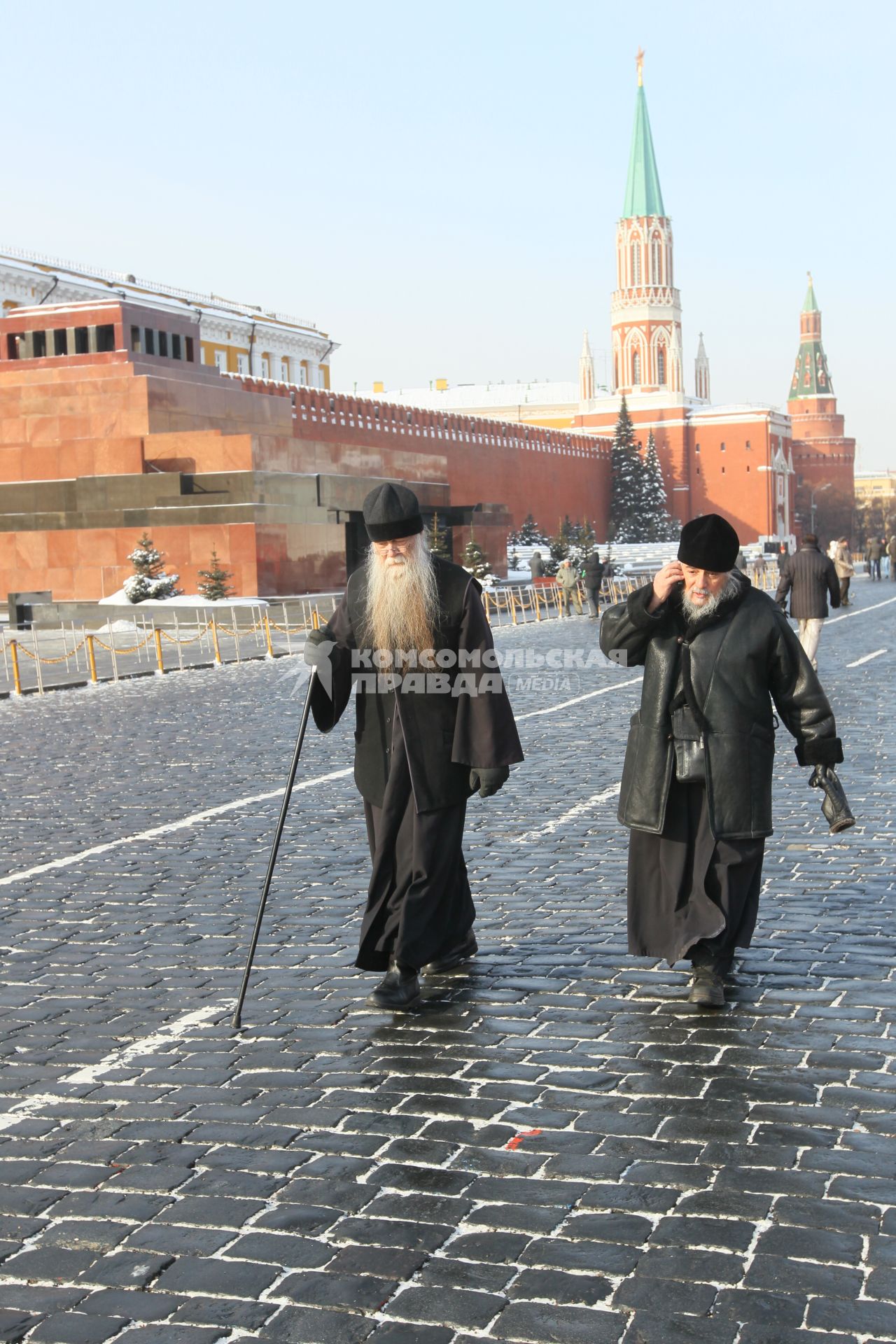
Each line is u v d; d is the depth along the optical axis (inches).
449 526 2245.3
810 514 5329.7
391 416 2824.8
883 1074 171.3
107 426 1745.8
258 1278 125.6
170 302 2004.2
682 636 198.7
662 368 4783.5
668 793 196.4
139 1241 133.1
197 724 608.1
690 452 4490.7
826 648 922.7
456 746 203.6
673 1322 116.0
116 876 305.4
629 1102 164.6
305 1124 160.9
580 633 1196.5
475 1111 163.3
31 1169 150.7
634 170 4771.2
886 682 683.4
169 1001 212.8
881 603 1541.6
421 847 203.5
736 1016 195.9
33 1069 183.5
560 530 3073.3
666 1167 145.7
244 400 1919.3
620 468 4136.3
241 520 1616.6
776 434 4510.3
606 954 231.1
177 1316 119.5
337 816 371.2
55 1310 121.2
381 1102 167.3
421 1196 140.8
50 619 1553.9
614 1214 135.5
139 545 1601.9
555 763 450.9
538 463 3619.6
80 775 460.8
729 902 197.3
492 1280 123.6
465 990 213.6
